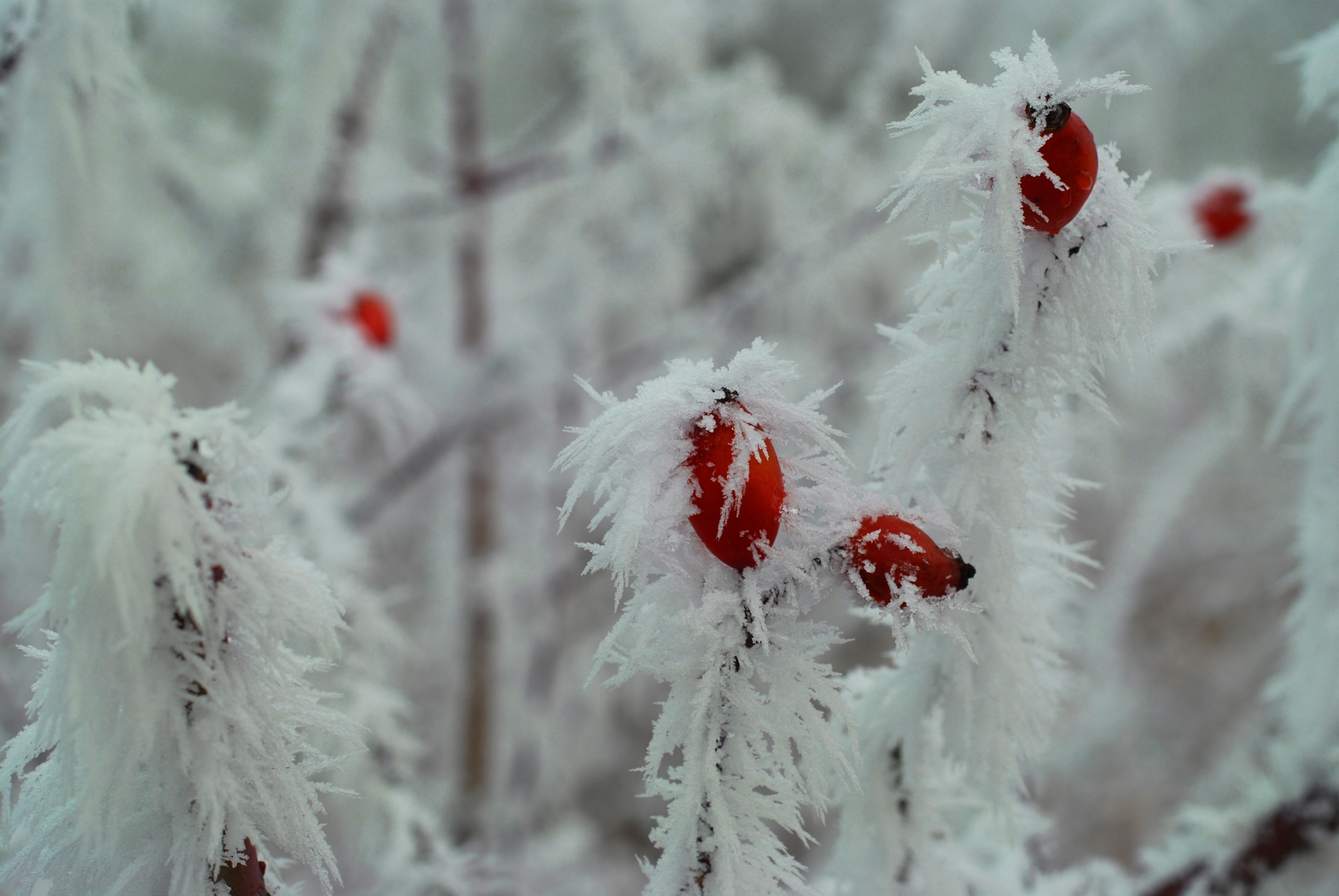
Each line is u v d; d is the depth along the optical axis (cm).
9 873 35
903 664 38
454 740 126
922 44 139
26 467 33
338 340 84
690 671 35
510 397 140
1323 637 51
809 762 35
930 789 39
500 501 138
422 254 146
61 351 62
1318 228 52
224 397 139
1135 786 133
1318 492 52
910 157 136
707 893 35
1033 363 36
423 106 154
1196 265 85
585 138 137
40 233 59
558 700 144
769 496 34
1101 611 127
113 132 61
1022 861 47
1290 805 49
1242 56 165
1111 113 137
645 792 35
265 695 34
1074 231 36
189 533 33
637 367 139
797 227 140
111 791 34
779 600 35
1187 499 144
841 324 137
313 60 106
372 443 114
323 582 35
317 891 39
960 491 36
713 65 167
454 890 61
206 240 122
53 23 53
